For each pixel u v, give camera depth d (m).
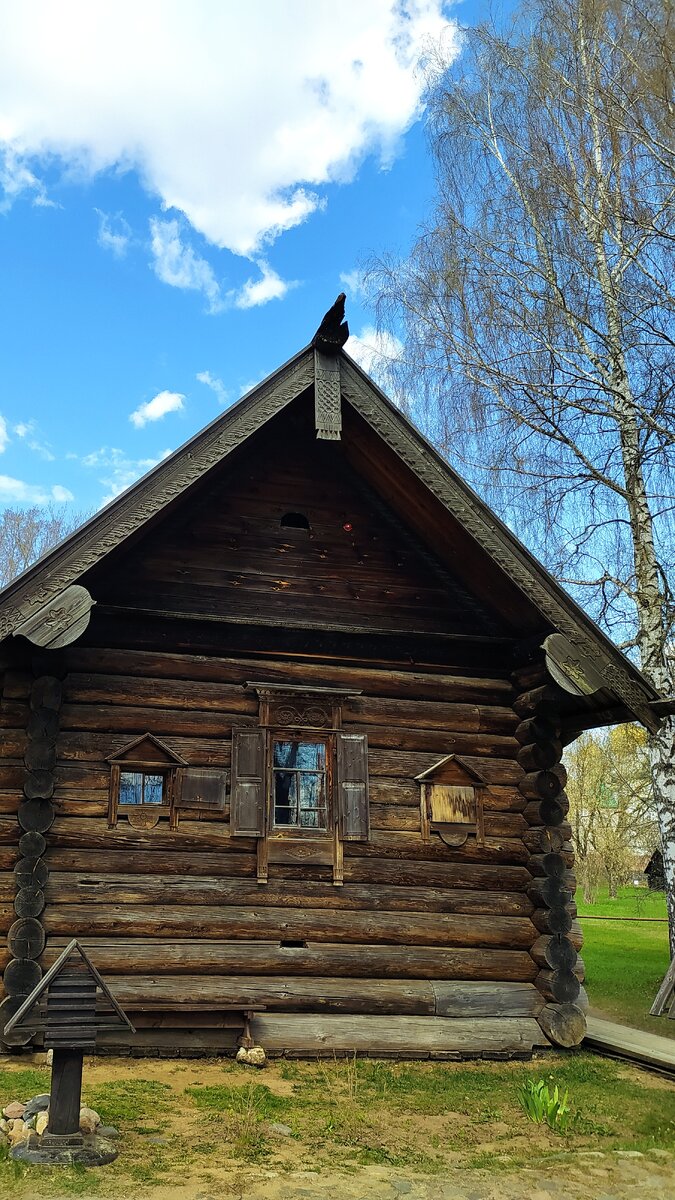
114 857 7.83
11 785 7.78
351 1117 6.00
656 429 12.48
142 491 7.62
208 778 8.25
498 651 9.55
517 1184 5.02
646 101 13.33
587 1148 5.71
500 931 8.59
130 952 7.59
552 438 14.15
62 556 7.32
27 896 7.44
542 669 8.94
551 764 8.93
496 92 15.79
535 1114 6.23
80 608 7.22
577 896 38.69
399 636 9.13
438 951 8.41
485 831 8.88
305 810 8.58
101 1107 5.76
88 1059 7.25
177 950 7.70
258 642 8.77
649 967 15.18
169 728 8.30
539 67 15.05
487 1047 8.12
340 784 8.56
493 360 14.82
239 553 8.98
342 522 9.42
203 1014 7.70
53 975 5.09
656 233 12.70
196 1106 6.01
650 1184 5.11
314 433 9.45
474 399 14.87
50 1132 4.96
